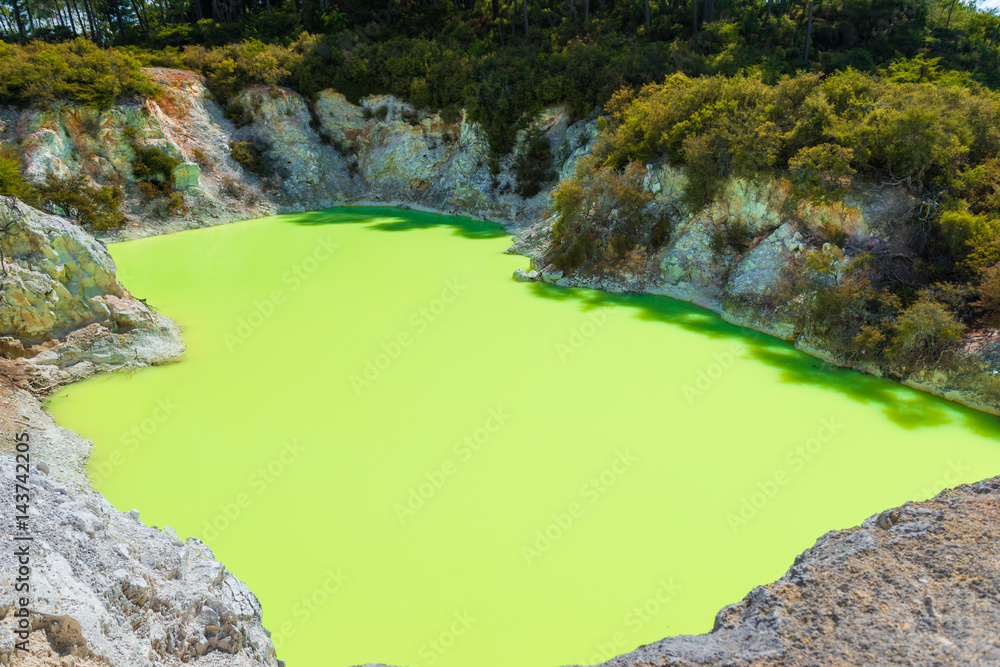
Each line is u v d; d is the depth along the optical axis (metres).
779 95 32.16
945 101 30.45
